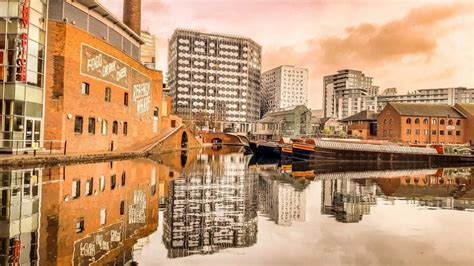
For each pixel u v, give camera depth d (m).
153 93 57.34
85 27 38.72
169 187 18.34
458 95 171.88
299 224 11.47
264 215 12.78
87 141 36.72
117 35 46.69
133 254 7.70
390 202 16.67
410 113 81.81
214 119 144.62
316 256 8.12
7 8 28.44
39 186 15.62
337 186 22.28
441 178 30.44
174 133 57.22
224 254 8.13
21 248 7.43
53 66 32.16
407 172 36.62
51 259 6.86
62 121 32.28
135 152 39.25
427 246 9.19
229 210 13.41
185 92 160.12
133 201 13.68
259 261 7.71
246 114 169.12
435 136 82.06
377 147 51.66
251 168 33.94
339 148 50.16
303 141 51.56
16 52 28.42
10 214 10.41
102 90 39.53
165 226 10.37
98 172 22.11
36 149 28.41
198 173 26.27
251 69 172.50
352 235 10.17
